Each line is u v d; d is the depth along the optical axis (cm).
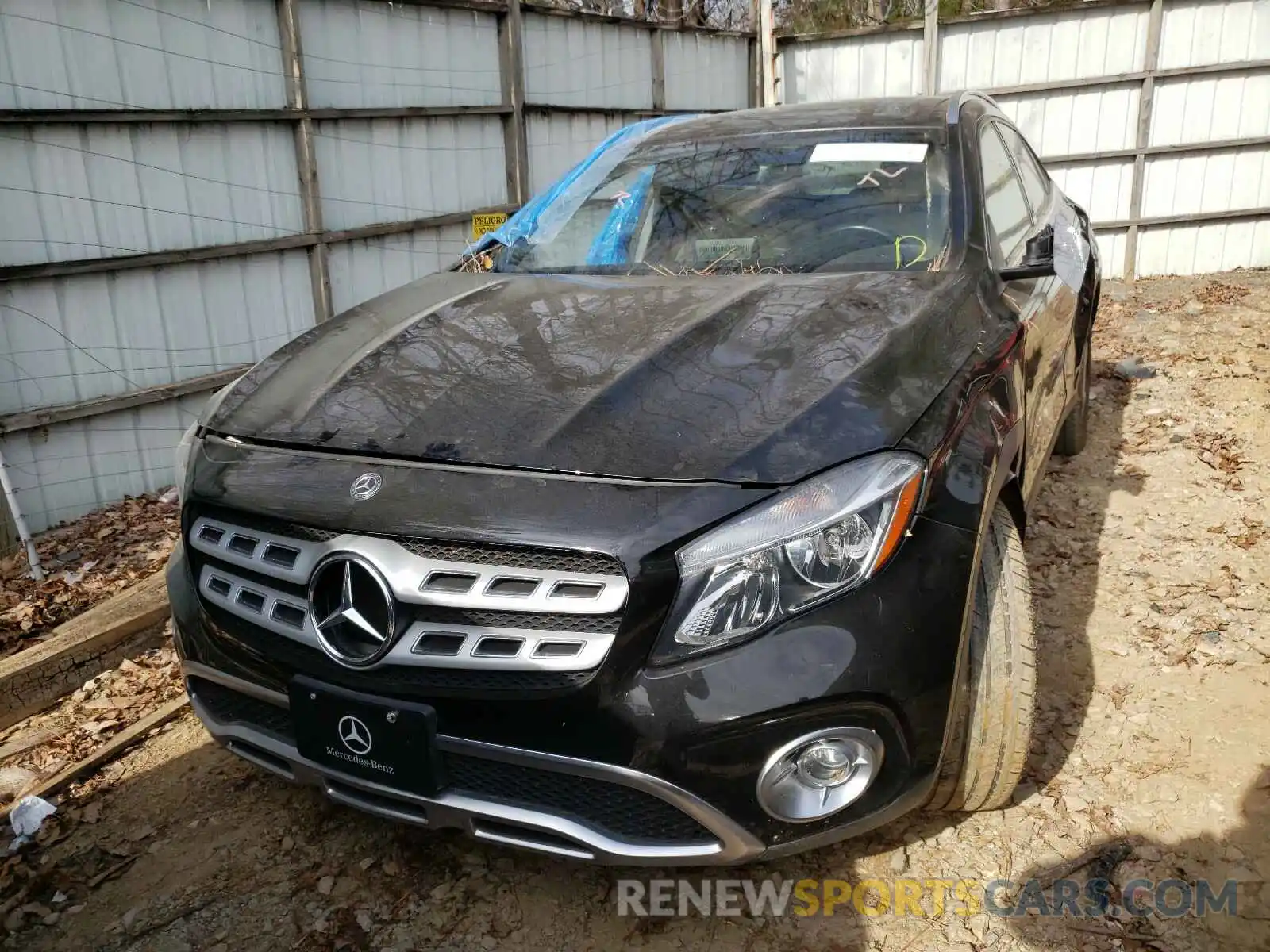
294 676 211
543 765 191
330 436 225
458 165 741
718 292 274
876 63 1059
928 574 198
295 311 619
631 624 185
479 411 221
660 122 403
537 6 790
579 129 866
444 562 192
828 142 344
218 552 221
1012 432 244
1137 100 988
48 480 497
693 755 186
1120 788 261
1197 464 472
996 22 1003
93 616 366
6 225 470
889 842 246
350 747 206
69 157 490
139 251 527
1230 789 257
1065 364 374
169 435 550
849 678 189
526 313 272
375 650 197
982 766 232
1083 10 977
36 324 486
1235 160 986
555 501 193
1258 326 738
